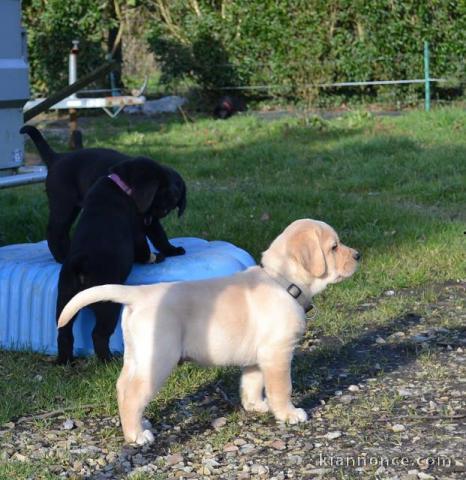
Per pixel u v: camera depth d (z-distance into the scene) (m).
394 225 10.69
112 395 5.89
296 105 22.30
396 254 9.55
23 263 7.23
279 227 10.58
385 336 7.23
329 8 21.47
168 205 6.91
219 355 5.34
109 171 6.86
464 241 9.98
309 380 6.27
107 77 23.09
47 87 22.75
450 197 12.40
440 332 7.31
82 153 7.56
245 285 5.45
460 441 5.20
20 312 6.99
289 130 18.00
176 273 6.81
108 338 6.47
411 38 21.17
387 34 21.27
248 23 21.98
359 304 8.12
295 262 5.59
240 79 22.48
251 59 22.33
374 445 5.18
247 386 5.71
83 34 22.56
